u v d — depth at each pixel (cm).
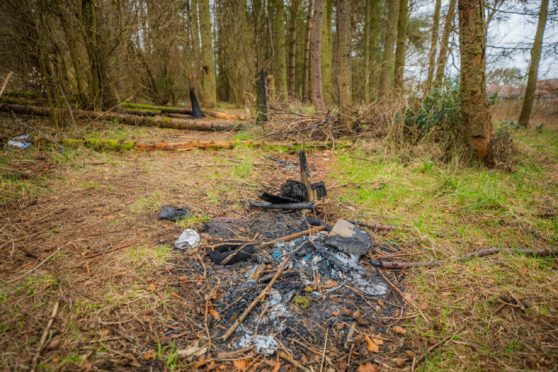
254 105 776
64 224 247
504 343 157
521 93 952
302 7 1612
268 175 397
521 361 147
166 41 899
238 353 151
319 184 325
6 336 143
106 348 146
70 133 488
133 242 229
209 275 202
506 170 414
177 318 168
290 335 162
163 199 301
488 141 420
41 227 240
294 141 545
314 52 642
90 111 597
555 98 1009
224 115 824
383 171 405
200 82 1137
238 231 254
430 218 286
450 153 443
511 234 260
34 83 520
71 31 585
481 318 173
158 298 178
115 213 271
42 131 474
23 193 291
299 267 210
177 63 983
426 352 154
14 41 519
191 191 326
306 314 175
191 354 148
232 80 1136
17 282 177
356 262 219
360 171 409
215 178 366
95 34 623
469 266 216
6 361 132
